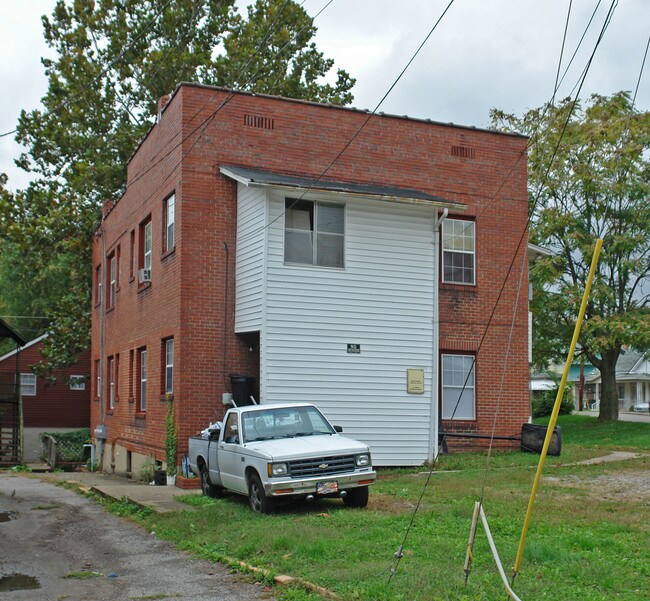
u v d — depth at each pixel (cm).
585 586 787
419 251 1984
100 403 2925
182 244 1903
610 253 3162
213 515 1295
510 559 895
